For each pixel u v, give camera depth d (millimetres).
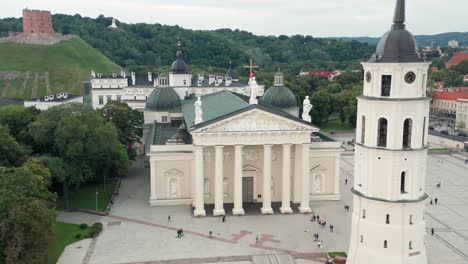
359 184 61719
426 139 59562
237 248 86812
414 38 57875
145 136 152500
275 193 114250
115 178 133875
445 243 89625
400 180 58719
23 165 88750
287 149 105000
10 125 121688
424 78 57688
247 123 103000
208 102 134875
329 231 95062
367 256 61094
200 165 103062
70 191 119375
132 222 100062
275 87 141625
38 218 66625
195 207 106750
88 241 89375
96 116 114625
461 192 125625
